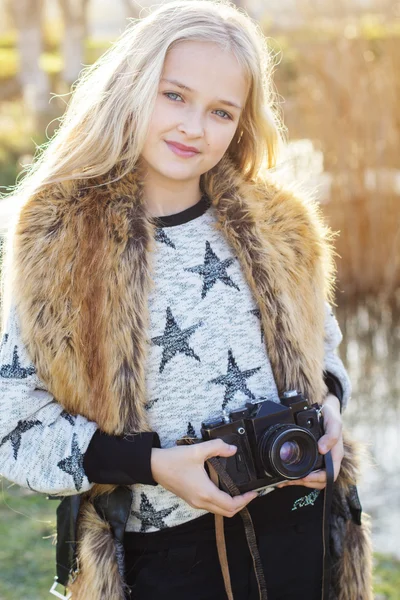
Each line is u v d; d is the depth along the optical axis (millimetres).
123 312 1635
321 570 1802
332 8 6059
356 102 5988
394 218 6098
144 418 1650
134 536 1717
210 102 1668
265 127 1852
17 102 16938
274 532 1741
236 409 1684
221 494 1593
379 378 5254
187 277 1729
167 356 1690
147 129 1662
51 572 3057
